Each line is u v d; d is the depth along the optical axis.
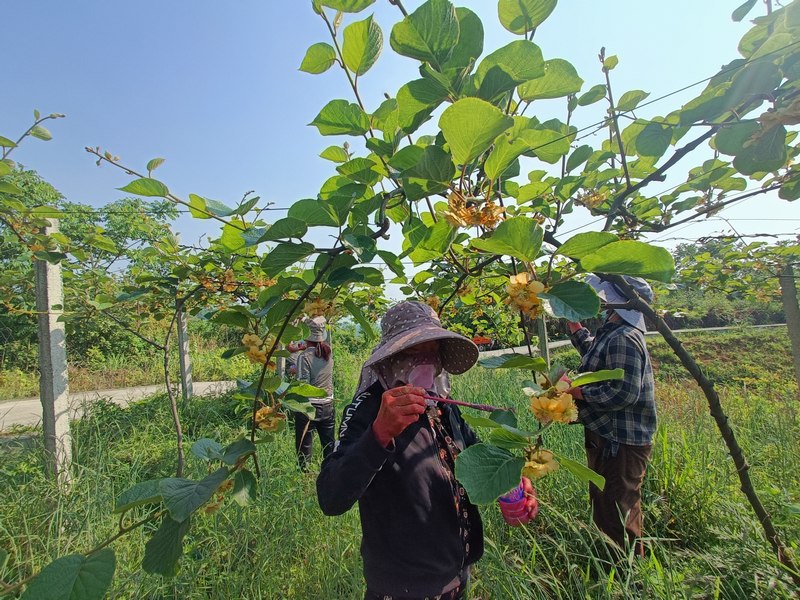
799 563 2.20
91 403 5.09
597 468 2.56
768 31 1.25
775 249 3.70
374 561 1.50
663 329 1.65
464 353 1.71
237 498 1.10
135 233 10.41
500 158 1.14
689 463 3.24
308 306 1.35
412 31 1.13
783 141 1.17
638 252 0.94
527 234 0.94
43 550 2.47
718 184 1.93
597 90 1.74
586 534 2.62
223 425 4.62
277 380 1.32
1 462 3.52
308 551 2.60
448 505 1.55
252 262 2.99
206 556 2.50
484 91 1.19
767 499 2.92
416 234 1.51
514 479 0.88
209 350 12.54
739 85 1.18
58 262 3.21
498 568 2.21
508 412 1.15
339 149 1.60
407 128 1.30
